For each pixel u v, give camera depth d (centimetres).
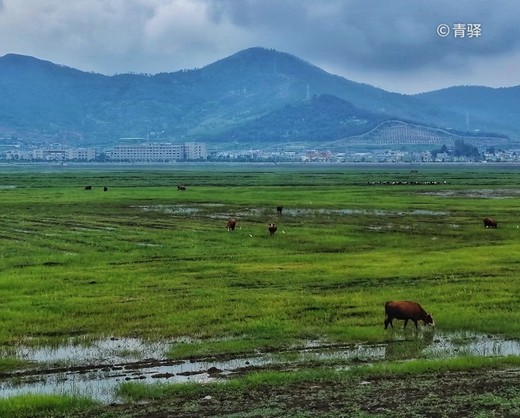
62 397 1755
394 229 5850
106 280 3394
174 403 1734
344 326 2528
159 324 2552
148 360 2150
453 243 4925
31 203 8819
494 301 2909
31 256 4272
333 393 1789
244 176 19288
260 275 3531
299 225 6178
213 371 2039
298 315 2686
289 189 12288
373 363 2116
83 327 2516
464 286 3219
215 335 2427
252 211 7706
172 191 11650
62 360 2145
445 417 1577
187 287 3225
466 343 2338
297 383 1891
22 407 1692
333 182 15150
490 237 5300
